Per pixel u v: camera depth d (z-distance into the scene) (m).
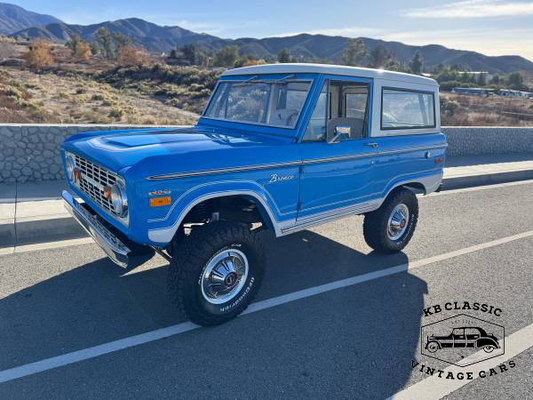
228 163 3.33
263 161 3.54
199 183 3.19
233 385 2.97
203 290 3.49
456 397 2.96
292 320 3.84
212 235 3.38
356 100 4.56
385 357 3.36
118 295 4.09
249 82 4.46
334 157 4.07
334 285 4.56
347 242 5.85
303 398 2.87
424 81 5.12
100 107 23.08
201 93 32.16
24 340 3.34
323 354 3.36
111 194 3.19
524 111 31.56
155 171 2.98
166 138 3.80
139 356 3.23
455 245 5.95
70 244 5.22
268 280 4.62
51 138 7.37
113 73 46.59
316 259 5.23
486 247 5.92
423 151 5.18
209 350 3.35
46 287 4.18
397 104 4.79
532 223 7.16
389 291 4.48
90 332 3.49
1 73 33.59
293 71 4.04
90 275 4.46
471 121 23.31
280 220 3.85
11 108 17.09
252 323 3.76
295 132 3.84
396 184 4.96
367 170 4.49
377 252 5.51
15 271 4.47
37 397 2.77
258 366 3.18
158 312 3.84
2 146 7.10
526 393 3.03
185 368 3.12
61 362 3.11
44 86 30.22
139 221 3.01
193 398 2.83
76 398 2.78
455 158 12.55
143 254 4.58
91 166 3.62
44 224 5.40
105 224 3.86
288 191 3.81
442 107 31.08
